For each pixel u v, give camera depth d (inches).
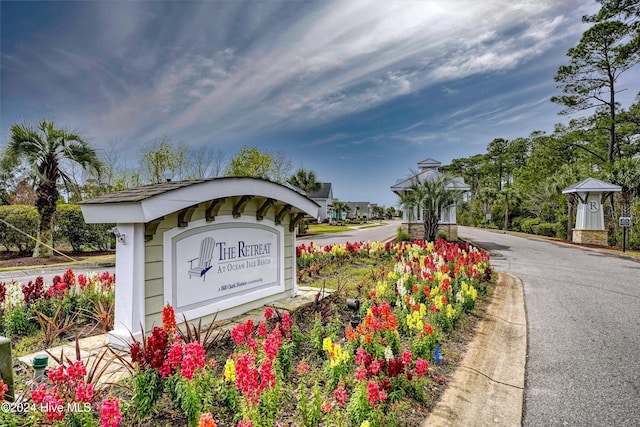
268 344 105.2
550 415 111.7
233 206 177.9
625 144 980.6
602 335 190.2
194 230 156.4
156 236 139.8
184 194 138.1
